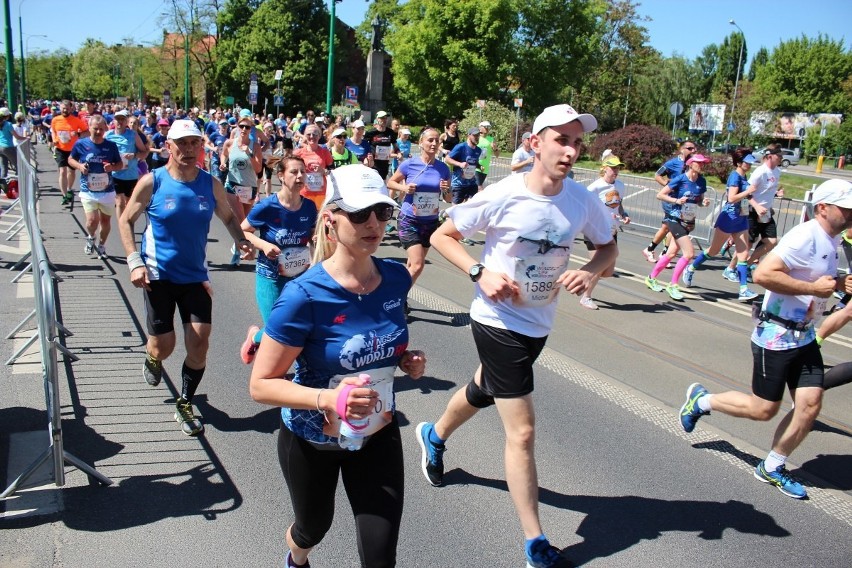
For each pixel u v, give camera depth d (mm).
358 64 64500
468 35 45094
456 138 15219
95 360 5777
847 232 8664
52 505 3650
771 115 46219
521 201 3266
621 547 3521
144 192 4414
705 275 10797
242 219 5227
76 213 13281
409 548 3426
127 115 10070
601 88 52750
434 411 5047
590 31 46844
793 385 4070
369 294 2447
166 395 5141
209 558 3268
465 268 3305
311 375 2467
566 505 3895
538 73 45906
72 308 7203
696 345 7000
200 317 4477
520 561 3354
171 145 4402
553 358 6383
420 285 8922
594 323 7652
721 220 9219
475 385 3691
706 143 48812
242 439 4508
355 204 2275
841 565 3447
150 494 3805
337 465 2584
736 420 5188
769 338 4035
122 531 3453
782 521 3828
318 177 8125
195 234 4488
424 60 45750
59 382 5285
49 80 102938
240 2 59219
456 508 3805
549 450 4551
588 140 34094
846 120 49875
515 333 3305
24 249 9930
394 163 18438
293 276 5312
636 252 12594
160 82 73625
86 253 9781
